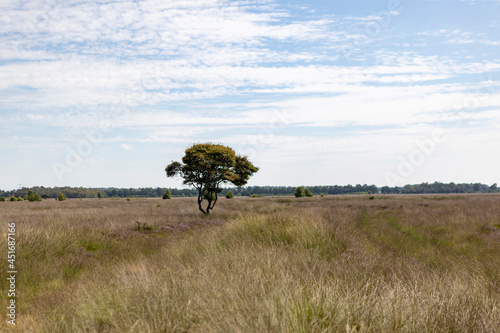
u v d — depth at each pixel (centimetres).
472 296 429
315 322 319
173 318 362
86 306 443
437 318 347
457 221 1622
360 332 316
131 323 362
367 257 724
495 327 335
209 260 626
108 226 1538
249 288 416
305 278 485
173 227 1667
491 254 880
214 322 328
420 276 561
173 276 502
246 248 730
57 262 817
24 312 507
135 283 478
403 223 1741
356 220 1845
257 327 303
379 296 403
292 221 993
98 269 778
